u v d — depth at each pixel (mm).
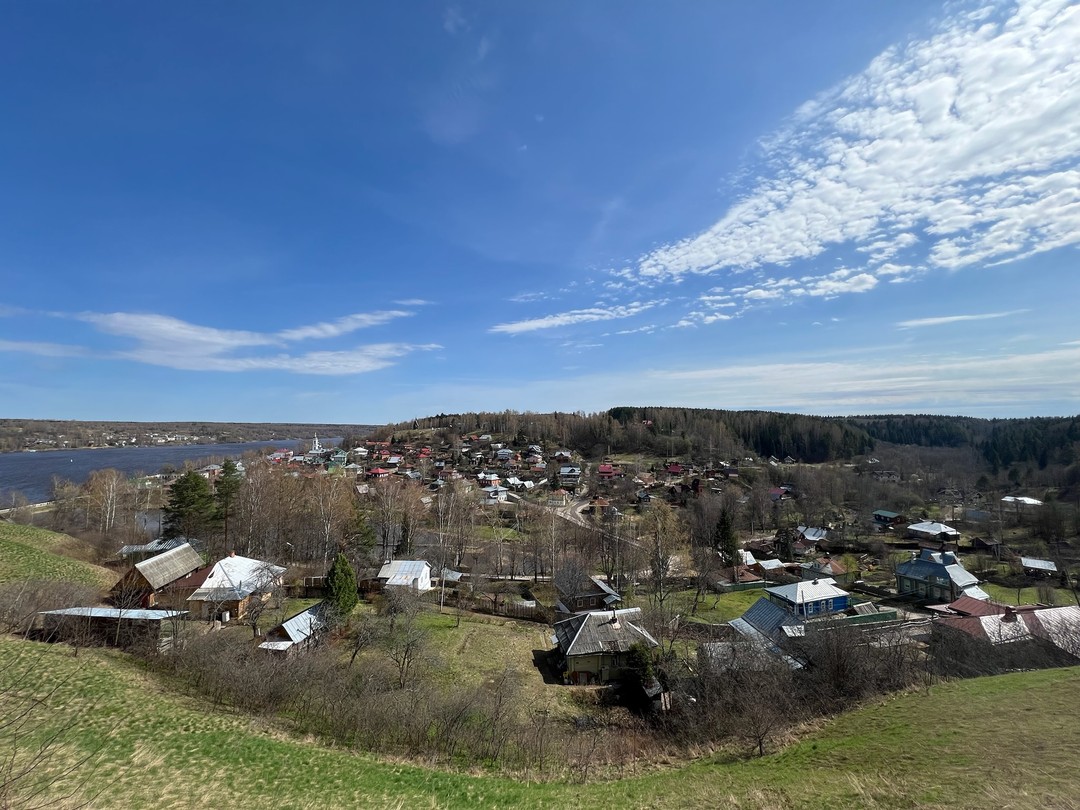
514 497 139750
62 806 18016
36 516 91312
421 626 49781
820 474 148250
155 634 36000
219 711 27875
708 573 78375
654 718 36375
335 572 47938
